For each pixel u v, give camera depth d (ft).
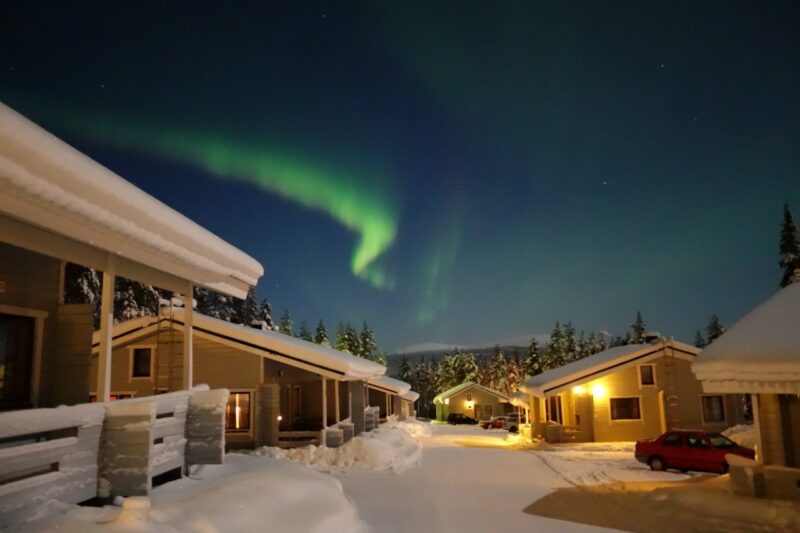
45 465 23.35
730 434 100.22
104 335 28.35
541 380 117.91
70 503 23.82
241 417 72.90
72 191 22.16
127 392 72.90
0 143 18.44
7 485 20.93
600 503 47.42
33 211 21.49
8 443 22.27
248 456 45.75
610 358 111.86
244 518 25.88
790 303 48.37
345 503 36.58
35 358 31.07
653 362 113.09
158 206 28.35
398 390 140.05
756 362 44.68
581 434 111.34
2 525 20.38
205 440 34.96
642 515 42.78
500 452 93.61
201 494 28.09
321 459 67.51
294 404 94.89
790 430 49.26
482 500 47.78
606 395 112.57
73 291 108.78
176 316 73.97
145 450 26.61
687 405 110.93
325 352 82.53
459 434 155.02
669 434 70.54
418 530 36.19
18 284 30.30
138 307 133.18
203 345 74.38
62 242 25.85
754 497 45.03
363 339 318.24
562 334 280.51
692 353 112.16
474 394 243.81
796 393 43.75
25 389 30.60
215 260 35.24
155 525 21.31
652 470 69.72
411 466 70.28
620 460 81.41
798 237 137.59
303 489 34.63
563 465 75.00
